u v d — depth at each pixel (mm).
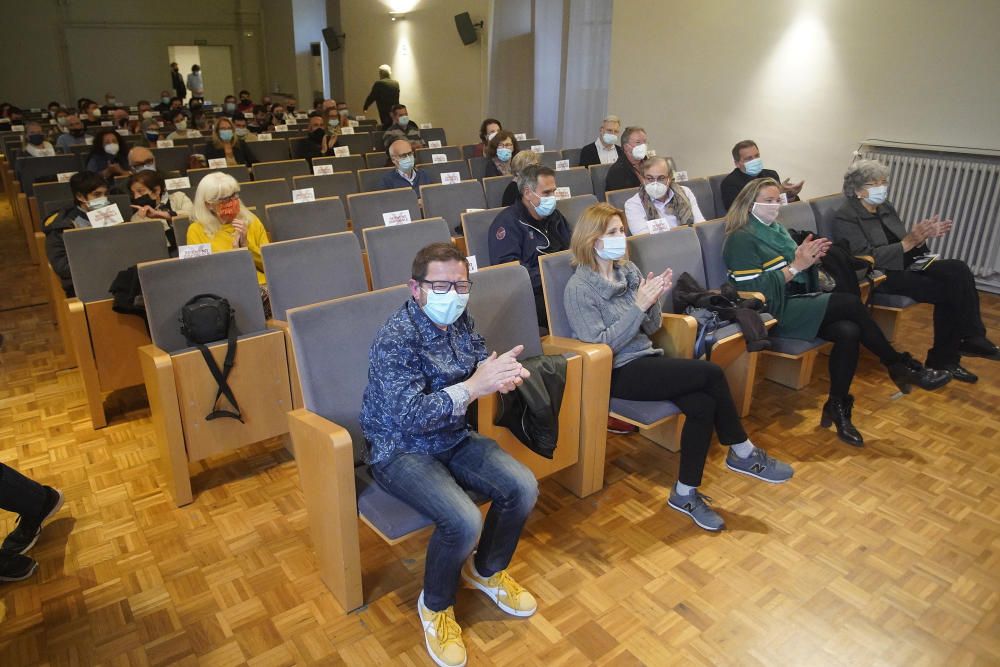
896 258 3426
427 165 5320
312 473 1929
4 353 3799
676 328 2602
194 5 15422
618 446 2895
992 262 4781
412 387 1737
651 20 6754
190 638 1883
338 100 13438
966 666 1813
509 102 9414
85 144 7430
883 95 5172
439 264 1731
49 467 2709
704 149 6527
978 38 4629
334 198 3818
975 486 2604
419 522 1763
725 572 2146
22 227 6527
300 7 14102
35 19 14289
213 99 16266
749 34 5938
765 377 3496
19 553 2160
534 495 1854
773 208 2955
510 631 1914
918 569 2166
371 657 1828
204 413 2473
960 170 4781
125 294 2875
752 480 2637
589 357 2314
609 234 2387
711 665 1807
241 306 2730
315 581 2105
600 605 2010
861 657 1836
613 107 7344
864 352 3785
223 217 3162
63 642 1867
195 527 2359
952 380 3457
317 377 1949
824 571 2152
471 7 9500
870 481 2635
